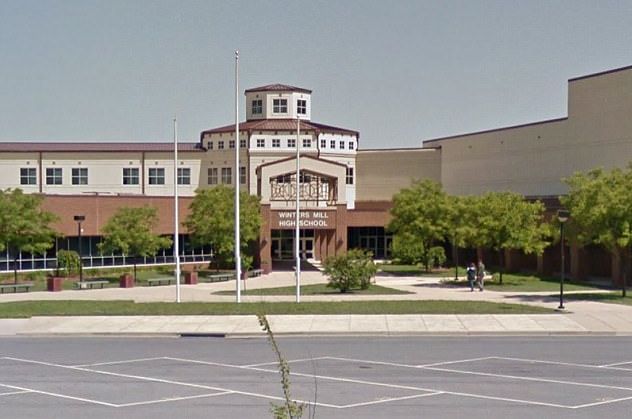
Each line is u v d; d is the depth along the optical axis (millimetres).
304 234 79875
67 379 23203
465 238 56844
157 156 84250
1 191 56125
